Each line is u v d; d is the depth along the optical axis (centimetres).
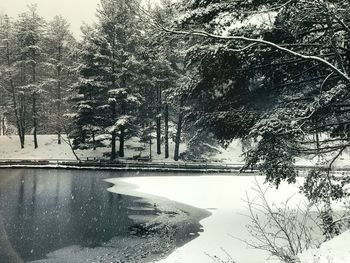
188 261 1116
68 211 2077
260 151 1155
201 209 2083
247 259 1048
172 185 3159
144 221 1823
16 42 5859
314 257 628
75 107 5234
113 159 5116
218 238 1343
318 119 1111
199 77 1504
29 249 1363
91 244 1424
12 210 2095
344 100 1039
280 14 1006
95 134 5369
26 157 5397
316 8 801
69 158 5347
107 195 2662
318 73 1377
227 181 3431
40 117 5906
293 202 2066
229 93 1443
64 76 6262
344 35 1012
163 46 1069
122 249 1353
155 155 5375
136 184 3256
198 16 1130
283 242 1116
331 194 1106
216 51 1179
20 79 5903
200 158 5262
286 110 1106
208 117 1457
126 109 5312
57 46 6184
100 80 5341
